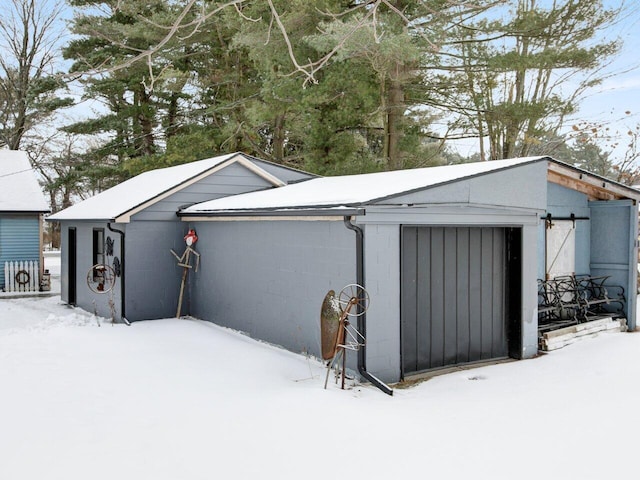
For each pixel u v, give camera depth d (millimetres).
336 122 12781
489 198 6617
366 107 12352
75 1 17453
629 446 3818
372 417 4508
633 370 5992
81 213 10570
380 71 10938
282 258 7176
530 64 11781
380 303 5840
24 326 9281
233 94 17422
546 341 7293
